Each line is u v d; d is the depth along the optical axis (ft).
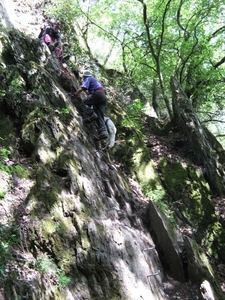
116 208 20.76
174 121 35.50
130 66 49.67
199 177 29.45
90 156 22.47
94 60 42.83
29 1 43.80
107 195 21.27
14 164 17.88
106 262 15.79
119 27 52.31
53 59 30.01
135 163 27.89
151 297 16.48
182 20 43.50
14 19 34.99
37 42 29.12
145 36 47.26
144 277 16.94
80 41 44.11
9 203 15.58
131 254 17.28
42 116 21.12
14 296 11.97
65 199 17.06
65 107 24.27
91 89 24.86
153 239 21.44
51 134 20.61
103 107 25.05
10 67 23.50
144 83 51.34
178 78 45.37
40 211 15.81
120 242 17.15
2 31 26.53
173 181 28.22
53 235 15.28
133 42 49.26
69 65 33.60
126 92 40.09
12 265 13.08
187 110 33.47
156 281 18.38
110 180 22.59
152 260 19.60
